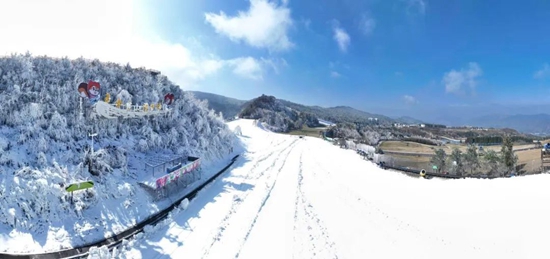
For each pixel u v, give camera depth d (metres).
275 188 34.22
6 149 21.34
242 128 91.50
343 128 148.75
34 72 28.33
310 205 29.78
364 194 36.47
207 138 42.94
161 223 21.66
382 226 27.20
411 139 139.75
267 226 23.77
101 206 21.44
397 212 31.47
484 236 25.84
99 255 16.48
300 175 41.72
